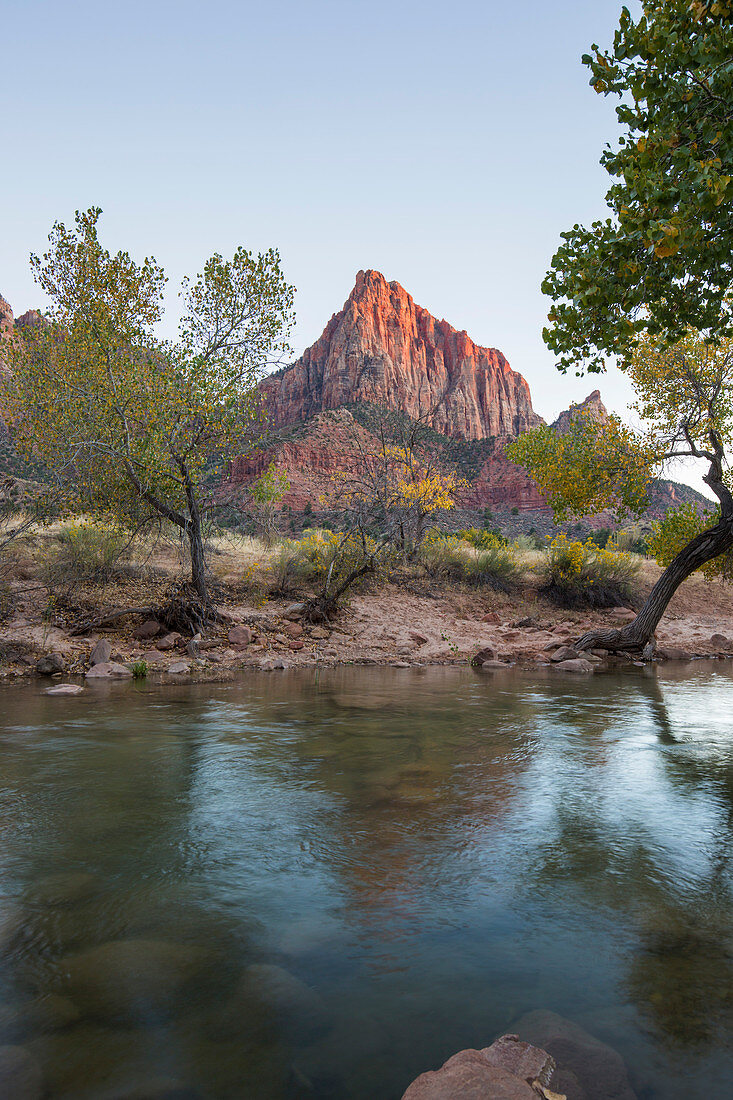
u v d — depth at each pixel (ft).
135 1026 6.41
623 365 18.28
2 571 38.09
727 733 20.38
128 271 38.78
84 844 11.12
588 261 15.84
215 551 51.19
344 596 47.11
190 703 23.80
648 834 11.90
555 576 57.36
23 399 35.40
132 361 36.63
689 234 13.00
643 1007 6.82
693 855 10.96
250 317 38.99
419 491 58.13
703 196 12.41
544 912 8.93
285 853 10.84
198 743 18.01
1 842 11.15
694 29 14.20
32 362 36.19
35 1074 5.66
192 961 7.61
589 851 11.07
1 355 35.83
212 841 11.32
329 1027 6.44
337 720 21.21
